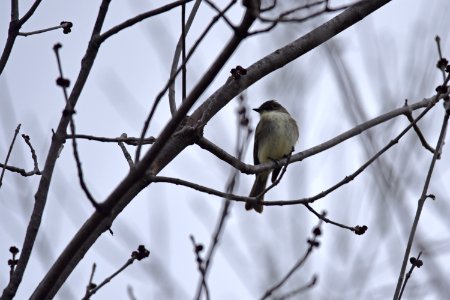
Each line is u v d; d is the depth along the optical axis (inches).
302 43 345.7
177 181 301.6
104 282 274.7
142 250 281.6
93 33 264.7
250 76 338.3
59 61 235.6
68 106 234.4
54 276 243.6
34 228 252.8
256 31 220.1
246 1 215.8
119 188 235.3
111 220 287.0
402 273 307.6
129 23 264.1
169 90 339.0
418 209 319.6
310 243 333.4
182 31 288.0
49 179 255.9
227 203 337.1
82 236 240.7
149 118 244.2
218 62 222.4
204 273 307.4
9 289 246.8
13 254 281.6
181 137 320.2
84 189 233.0
